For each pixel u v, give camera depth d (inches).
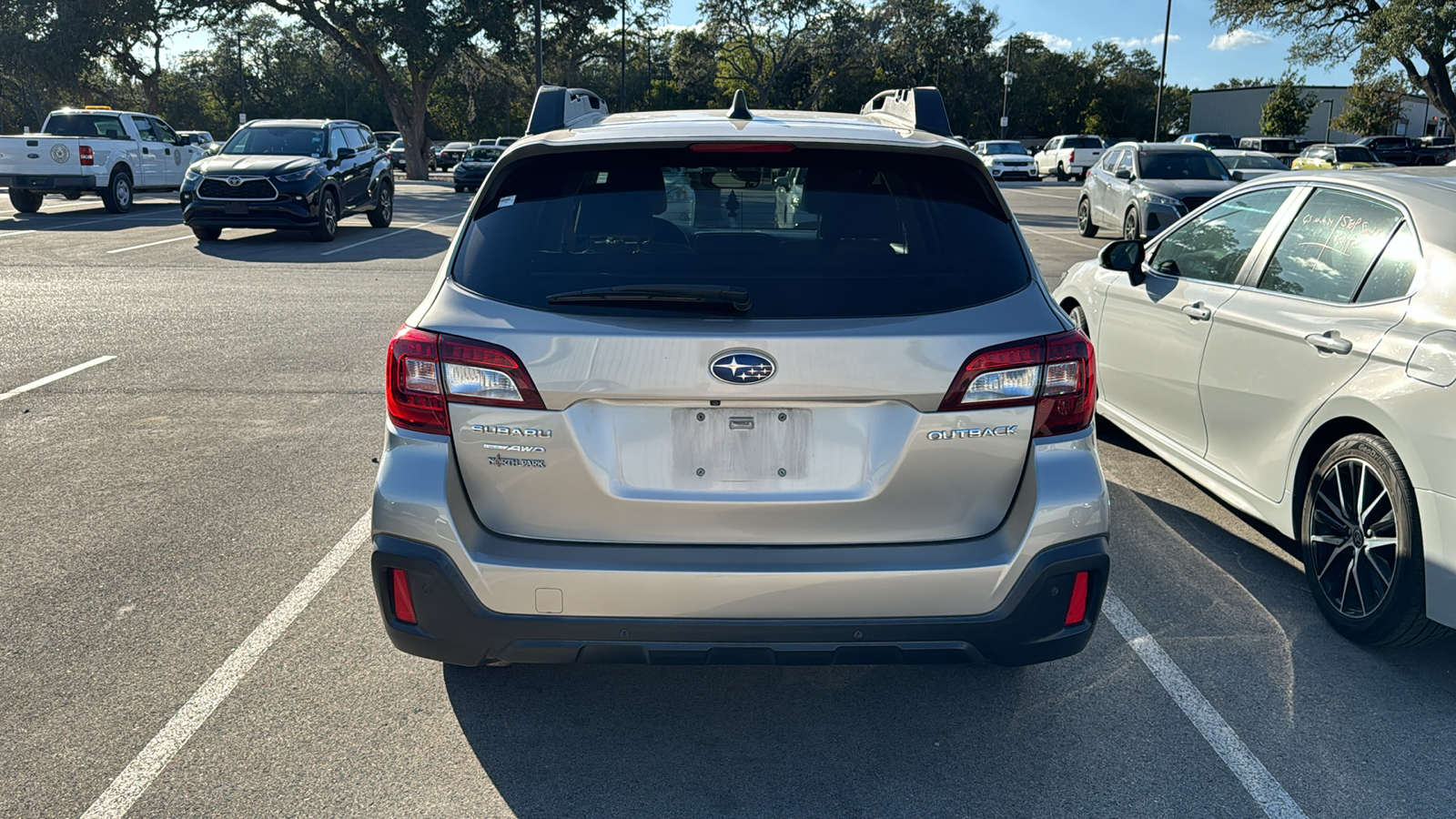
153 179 932.6
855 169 111.3
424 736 120.4
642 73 3257.9
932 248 106.3
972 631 103.0
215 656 138.3
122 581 161.0
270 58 3368.6
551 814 106.6
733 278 101.6
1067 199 1261.1
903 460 101.3
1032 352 102.3
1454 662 139.9
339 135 745.6
